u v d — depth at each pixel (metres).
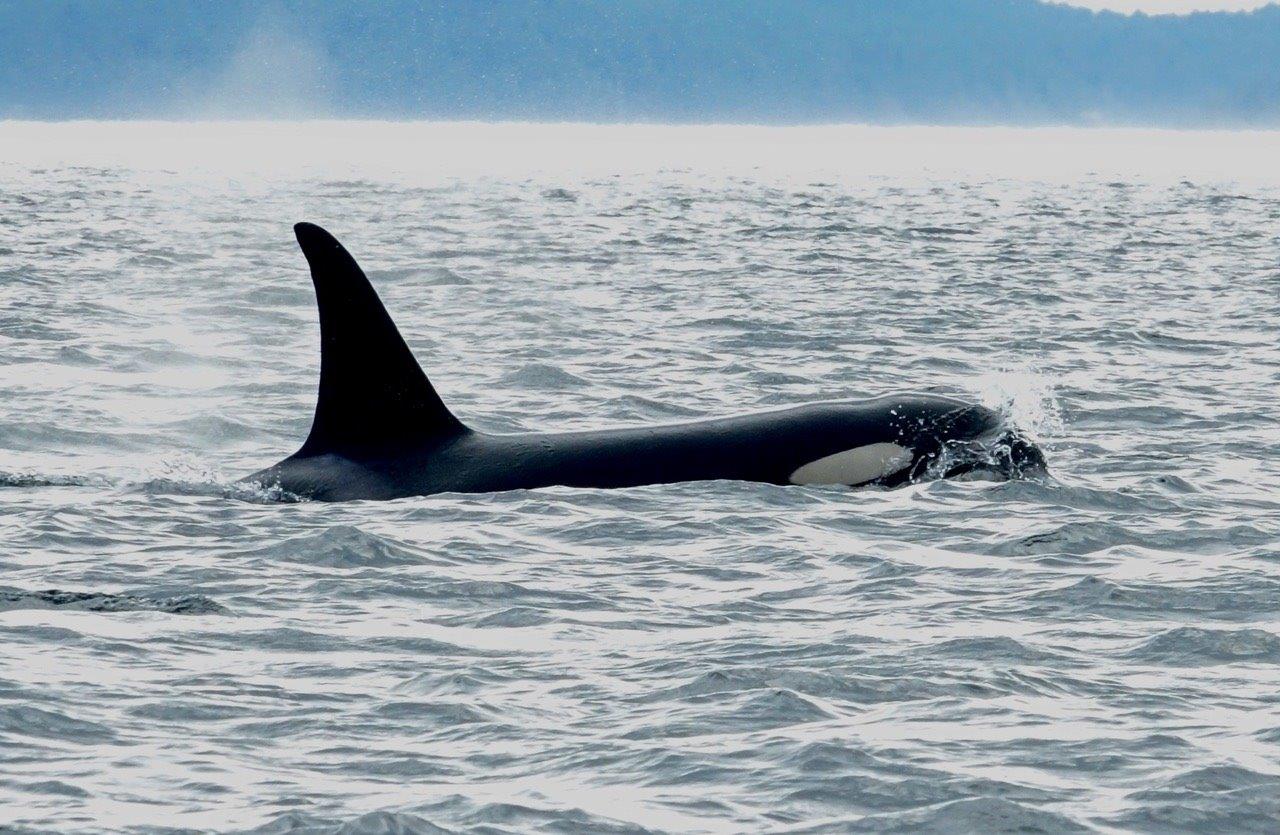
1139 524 54.03
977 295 141.75
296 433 75.50
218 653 39.56
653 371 95.12
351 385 59.72
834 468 58.97
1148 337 113.50
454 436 59.72
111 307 123.44
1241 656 39.50
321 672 38.03
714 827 29.08
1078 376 94.56
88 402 81.00
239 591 45.75
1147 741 33.06
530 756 32.41
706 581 47.53
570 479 58.06
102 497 57.97
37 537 51.66
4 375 89.12
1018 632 41.62
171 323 115.94
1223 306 134.88
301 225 59.34
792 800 30.22
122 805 29.67
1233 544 51.59
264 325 116.88
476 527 53.16
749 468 58.84
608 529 53.03
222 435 74.44
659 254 182.75
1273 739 33.16
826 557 50.03
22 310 118.06
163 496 57.91
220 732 33.72
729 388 90.25
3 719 33.84
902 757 32.12
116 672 37.59
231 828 28.67
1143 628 42.09
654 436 60.09
